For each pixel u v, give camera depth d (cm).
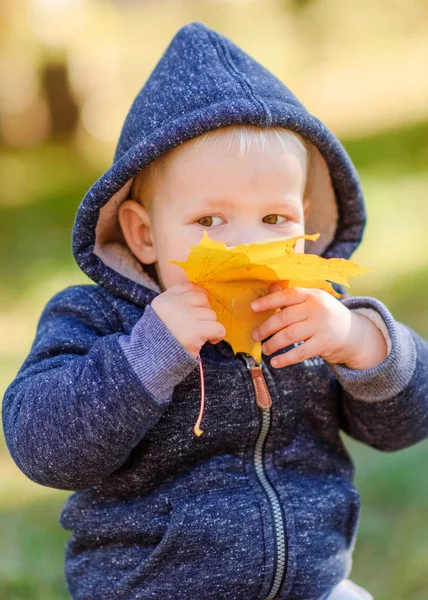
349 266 155
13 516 317
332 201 215
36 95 1424
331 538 185
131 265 198
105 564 180
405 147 1100
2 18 1275
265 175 178
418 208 805
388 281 595
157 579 172
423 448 346
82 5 1410
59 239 864
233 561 173
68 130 1441
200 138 179
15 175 1268
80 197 1064
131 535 177
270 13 1822
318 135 192
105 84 1502
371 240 716
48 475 168
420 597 259
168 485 179
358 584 265
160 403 162
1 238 888
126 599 175
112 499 182
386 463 336
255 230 177
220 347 186
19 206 1048
